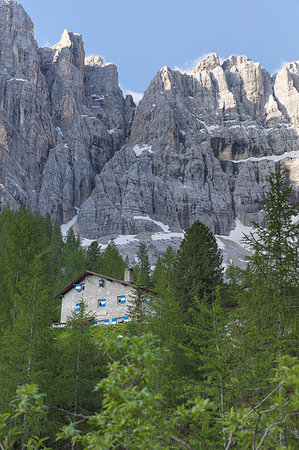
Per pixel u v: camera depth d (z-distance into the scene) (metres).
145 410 5.90
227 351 13.99
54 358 24.67
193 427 9.11
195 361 22.31
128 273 50.38
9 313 35.25
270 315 15.48
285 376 6.29
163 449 7.82
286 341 13.84
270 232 16.94
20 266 38.38
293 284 16.05
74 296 52.72
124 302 48.56
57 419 22.17
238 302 16.89
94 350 26.84
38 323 25.08
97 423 6.43
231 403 12.96
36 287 26.97
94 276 51.91
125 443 6.79
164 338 25.17
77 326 27.97
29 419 19.86
